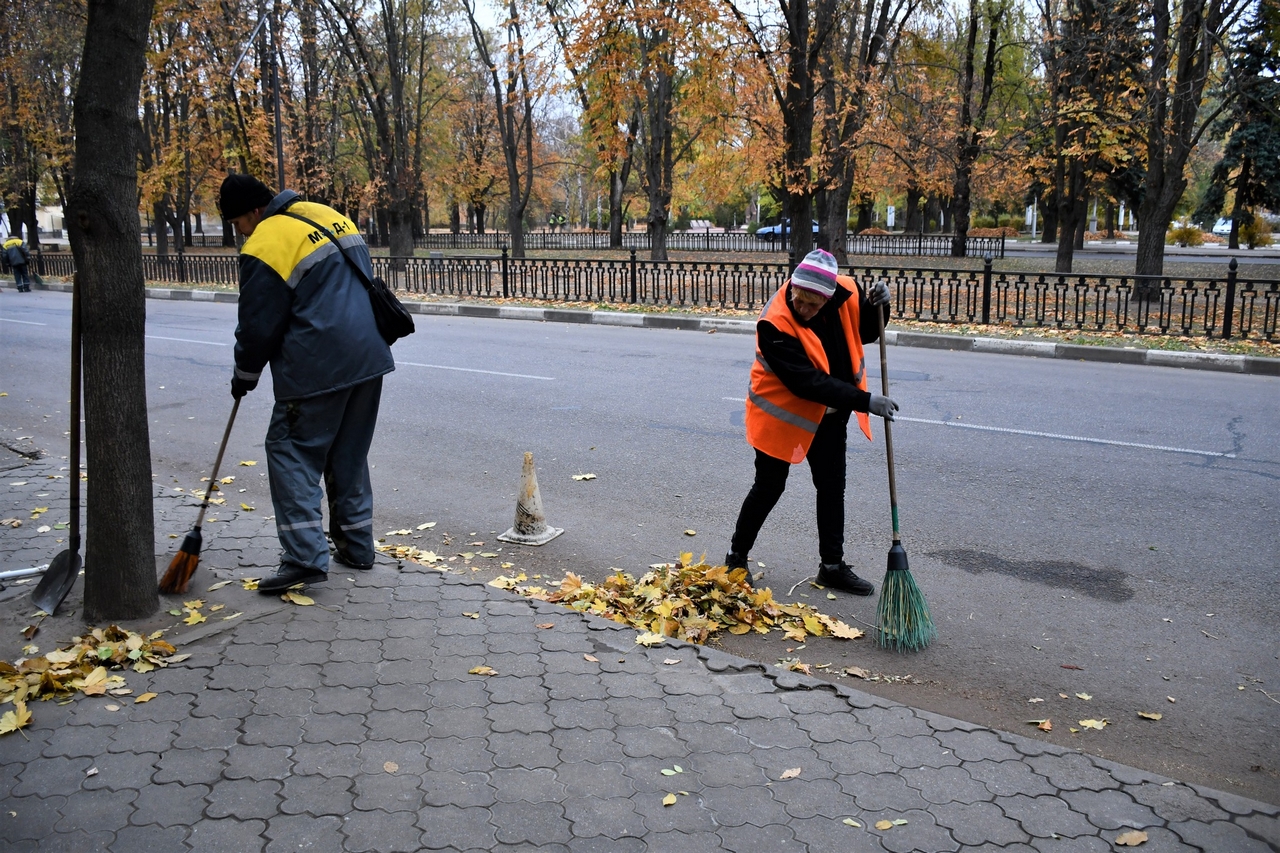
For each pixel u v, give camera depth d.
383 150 29.05
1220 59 19.33
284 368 3.91
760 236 39.56
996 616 4.23
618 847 2.48
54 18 23.81
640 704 3.18
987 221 59.78
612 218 38.94
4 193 32.16
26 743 2.94
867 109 20.62
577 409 8.47
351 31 27.55
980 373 10.38
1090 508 5.65
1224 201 40.72
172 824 2.56
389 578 4.27
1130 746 3.19
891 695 3.53
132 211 3.56
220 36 24.22
